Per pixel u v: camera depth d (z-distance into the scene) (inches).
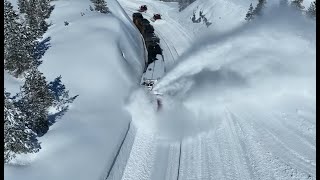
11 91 1092.5
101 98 1073.5
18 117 797.9
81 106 1024.9
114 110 1018.7
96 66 1206.3
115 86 1137.4
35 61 1223.5
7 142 778.8
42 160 804.6
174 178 779.4
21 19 1565.0
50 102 993.5
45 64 1229.1
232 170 784.9
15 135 781.9
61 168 787.4
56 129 907.4
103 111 1009.5
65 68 1202.0
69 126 923.4
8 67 1163.3
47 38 1423.5
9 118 777.6
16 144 788.0
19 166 781.3
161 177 789.2
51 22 1619.1
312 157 804.6
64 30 1476.4
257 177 761.0
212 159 821.2
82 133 901.2
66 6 1801.2
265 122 933.8
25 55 1165.1
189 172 791.1
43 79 978.7
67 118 957.8
